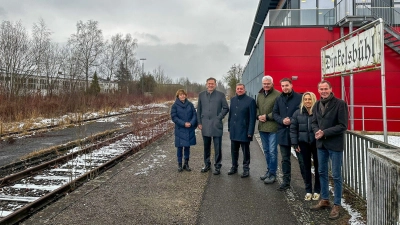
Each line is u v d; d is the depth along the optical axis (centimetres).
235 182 527
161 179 547
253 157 747
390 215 235
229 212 392
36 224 360
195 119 607
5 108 1592
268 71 1299
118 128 1471
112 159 743
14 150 920
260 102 537
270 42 1304
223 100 586
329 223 355
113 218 375
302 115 431
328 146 376
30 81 2462
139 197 451
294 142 442
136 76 5166
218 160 582
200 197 449
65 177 612
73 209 405
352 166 448
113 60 4831
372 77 1242
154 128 1239
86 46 4291
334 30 1267
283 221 364
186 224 357
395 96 1232
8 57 2388
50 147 951
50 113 1844
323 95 378
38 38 2714
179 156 609
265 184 514
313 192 457
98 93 3011
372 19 1153
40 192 526
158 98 4269
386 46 1225
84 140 991
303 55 1284
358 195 424
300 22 1301
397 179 223
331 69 888
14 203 473
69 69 3375
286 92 475
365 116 1248
